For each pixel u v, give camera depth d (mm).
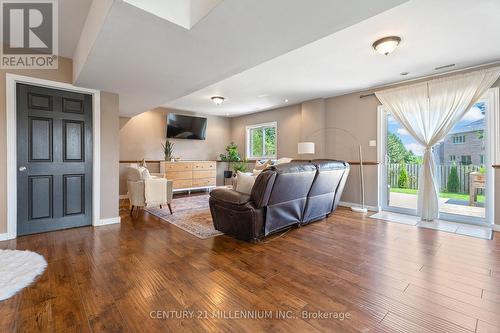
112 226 3389
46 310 1498
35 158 2969
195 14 1754
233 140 7840
